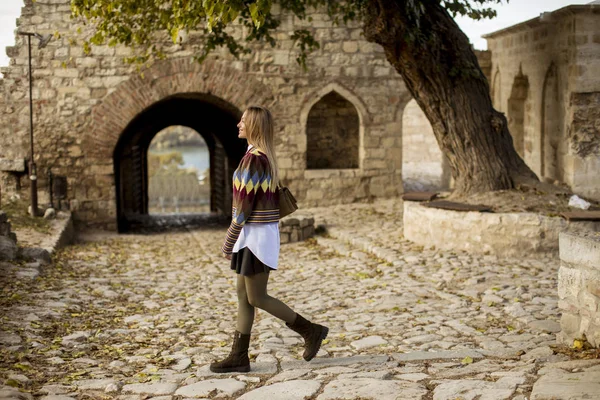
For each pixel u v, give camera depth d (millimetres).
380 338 6438
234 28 16797
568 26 12805
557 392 3947
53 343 6230
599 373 4344
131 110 16453
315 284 9555
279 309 5207
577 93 12633
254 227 5012
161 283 9969
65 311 7547
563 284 5738
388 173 17969
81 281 9547
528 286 8375
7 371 5059
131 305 8320
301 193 17578
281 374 5059
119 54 16250
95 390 4785
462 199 11648
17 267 9453
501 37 16750
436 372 5008
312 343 5352
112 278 10156
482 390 4230
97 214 16625
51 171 16188
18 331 6383
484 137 11672
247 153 5016
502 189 11641
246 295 5219
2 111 16047
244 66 16938
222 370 5238
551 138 13906
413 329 6789
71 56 16141
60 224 14398
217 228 18562
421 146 23625
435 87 11484
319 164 18844
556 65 13469
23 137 16156
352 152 18906
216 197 25000
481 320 7039
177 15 8734
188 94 17109
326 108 18672
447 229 11008
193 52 16562
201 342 6570
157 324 7344
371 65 17547
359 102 17609
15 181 16297
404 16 10828
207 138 24891
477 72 11578
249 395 4465
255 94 17078
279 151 17391
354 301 8297
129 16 11664
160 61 16469
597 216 10070
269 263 5008
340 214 16156
